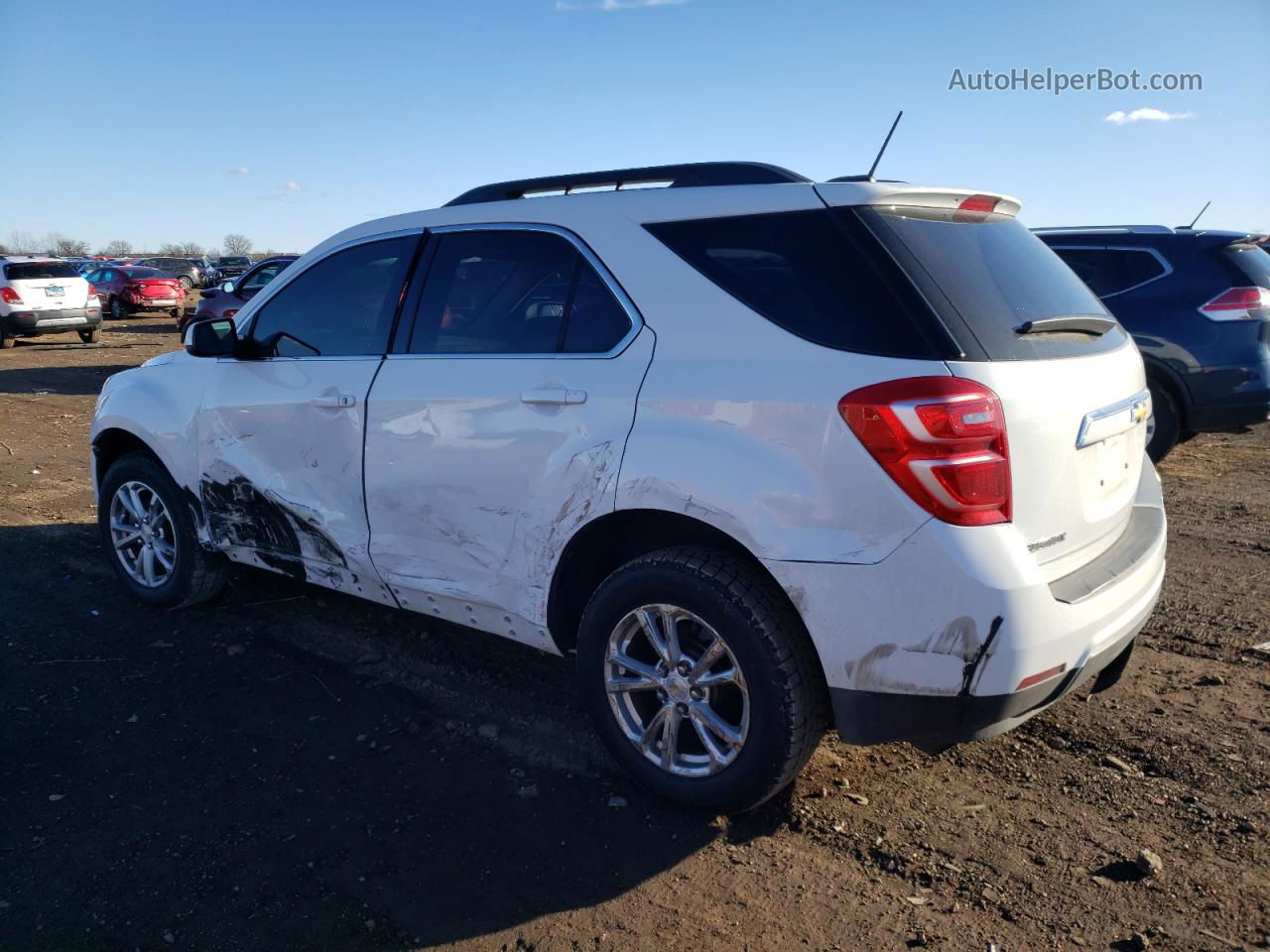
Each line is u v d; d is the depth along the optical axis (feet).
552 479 10.37
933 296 8.82
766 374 9.09
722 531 9.14
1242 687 12.67
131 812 10.21
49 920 8.57
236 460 13.94
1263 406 23.43
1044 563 8.96
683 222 10.18
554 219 11.13
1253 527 20.12
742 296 9.55
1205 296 23.56
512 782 10.75
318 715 12.34
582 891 8.98
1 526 20.95
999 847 9.49
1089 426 9.43
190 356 15.21
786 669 9.00
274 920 8.59
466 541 11.37
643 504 9.59
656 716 10.03
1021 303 9.64
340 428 12.54
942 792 10.45
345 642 14.61
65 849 9.58
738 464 9.03
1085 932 8.30
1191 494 23.15
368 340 12.64
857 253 9.09
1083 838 9.59
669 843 9.66
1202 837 9.53
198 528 14.90
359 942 8.33
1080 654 8.78
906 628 8.43
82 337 71.20
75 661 13.89
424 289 12.20
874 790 10.52
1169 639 14.37
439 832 9.86
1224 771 10.66
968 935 8.30
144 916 8.63
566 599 10.86
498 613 11.34
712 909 8.70
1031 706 8.70
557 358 10.62
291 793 10.56
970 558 8.21
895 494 8.37
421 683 13.21
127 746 11.58
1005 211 11.10
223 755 11.37
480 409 11.03
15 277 66.85
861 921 8.52
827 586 8.64
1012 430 8.47
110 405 15.97
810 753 9.36
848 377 8.66
